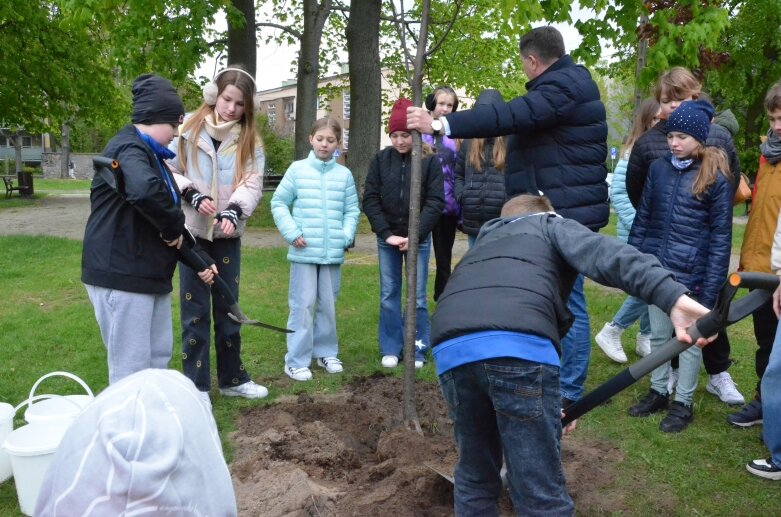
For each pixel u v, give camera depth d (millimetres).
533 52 3607
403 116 4711
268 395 4406
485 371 2213
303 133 14328
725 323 2045
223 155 4043
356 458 3439
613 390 2404
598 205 3656
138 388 1017
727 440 3691
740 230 13648
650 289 2141
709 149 3754
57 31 19625
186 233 3453
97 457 946
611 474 3326
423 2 3643
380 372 4820
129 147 3125
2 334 5746
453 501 2998
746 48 19844
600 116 3617
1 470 3217
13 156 62500
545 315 2252
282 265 8977
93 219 3215
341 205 4770
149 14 10344
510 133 3477
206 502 1002
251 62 13812
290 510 2863
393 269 4961
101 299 3209
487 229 2596
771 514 2982
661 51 6312
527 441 2236
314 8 14070
